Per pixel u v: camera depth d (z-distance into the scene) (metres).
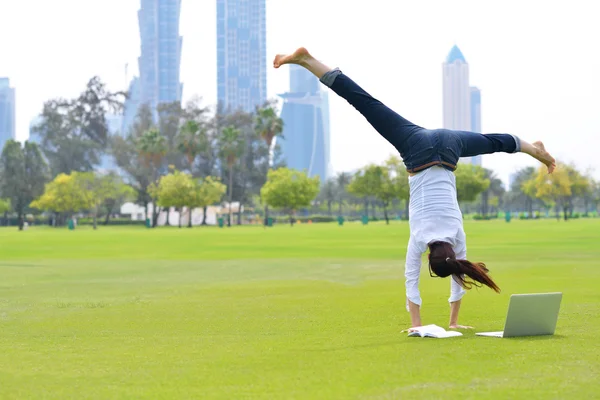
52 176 138.75
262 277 20.08
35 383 6.53
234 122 150.88
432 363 7.00
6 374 6.95
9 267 25.25
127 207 149.88
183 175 112.62
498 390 5.86
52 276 21.31
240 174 148.88
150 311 12.70
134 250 37.50
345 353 7.74
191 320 11.34
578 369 6.64
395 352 7.69
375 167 113.88
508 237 46.66
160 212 137.00
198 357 7.76
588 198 178.88
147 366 7.27
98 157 146.75
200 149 129.25
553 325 8.80
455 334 8.89
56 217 131.88
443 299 13.80
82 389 6.26
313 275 20.48
